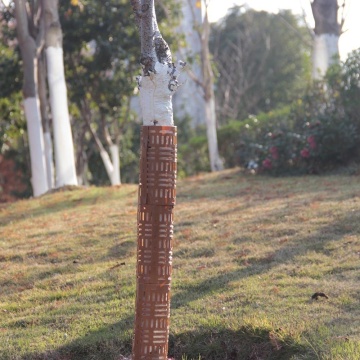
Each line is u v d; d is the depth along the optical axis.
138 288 6.08
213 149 22.97
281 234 10.48
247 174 17.62
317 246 9.69
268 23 43.59
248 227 11.08
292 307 7.52
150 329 6.03
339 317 7.09
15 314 8.56
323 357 6.20
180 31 26.81
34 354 7.10
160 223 6.02
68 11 23.28
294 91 42.38
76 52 24.36
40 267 10.39
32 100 19.67
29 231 12.86
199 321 7.38
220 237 10.71
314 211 11.54
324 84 17.39
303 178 15.82
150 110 6.04
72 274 9.94
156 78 6.02
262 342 6.86
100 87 24.41
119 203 14.94
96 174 30.44
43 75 21.98
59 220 13.68
